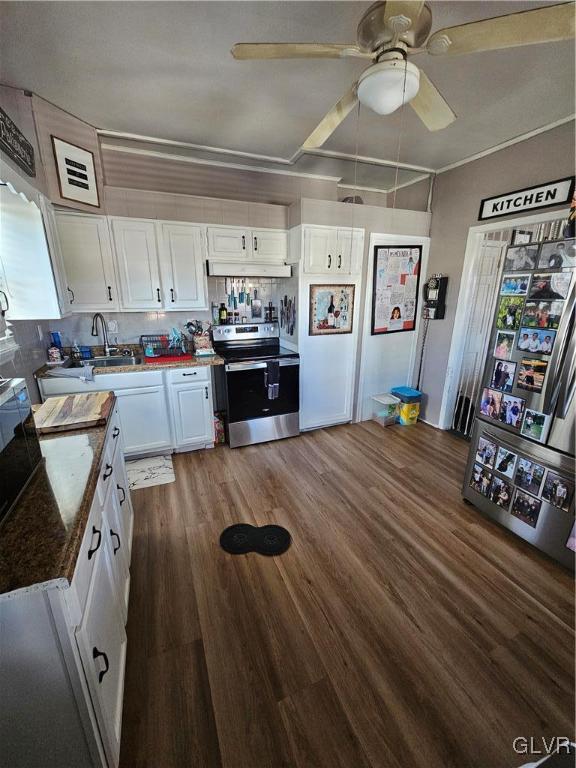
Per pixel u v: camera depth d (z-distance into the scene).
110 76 1.85
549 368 1.72
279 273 3.08
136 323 3.12
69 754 0.88
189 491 2.48
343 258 3.18
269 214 3.11
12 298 1.96
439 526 2.13
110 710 0.99
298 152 2.87
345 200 3.34
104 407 1.66
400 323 3.67
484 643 1.42
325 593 1.65
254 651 1.39
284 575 1.76
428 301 3.55
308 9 1.42
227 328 3.36
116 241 2.66
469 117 2.32
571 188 2.33
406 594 1.65
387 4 1.01
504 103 2.15
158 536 2.03
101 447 1.32
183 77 1.86
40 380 2.42
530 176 2.58
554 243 1.66
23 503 0.98
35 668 0.77
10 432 0.99
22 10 1.38
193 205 2.83
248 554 1.89
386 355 3.72
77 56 1.69
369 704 1.21
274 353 3.28
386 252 3.37
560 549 1.77
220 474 2.71
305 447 3.19
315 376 3.38
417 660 1.36
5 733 0.81
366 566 1.82
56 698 0.81
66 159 2.27
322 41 1.61
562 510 1.74
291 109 2.20
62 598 0.75
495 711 1.19
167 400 2.83
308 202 2.91
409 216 3.37
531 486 1.88
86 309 2.66
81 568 0.89
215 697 1.23
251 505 2.33
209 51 1.66
